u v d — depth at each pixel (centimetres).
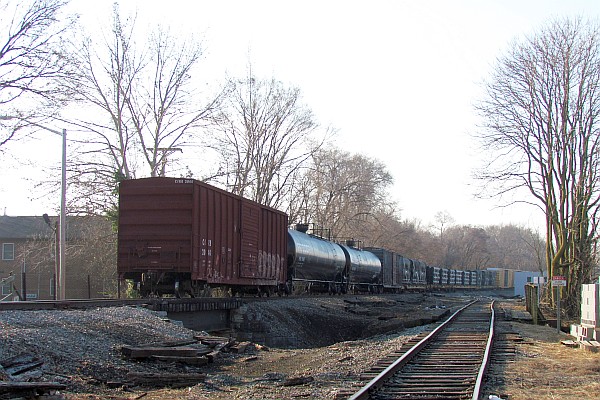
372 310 3616
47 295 5722
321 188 6162
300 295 3672
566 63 3631
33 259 4238
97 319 1569
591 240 3616
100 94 3994
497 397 1010
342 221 6391
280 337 2455
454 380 1198
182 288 2291
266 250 3002
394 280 6003
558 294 2444
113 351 1365
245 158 5162
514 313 3378
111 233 3900
